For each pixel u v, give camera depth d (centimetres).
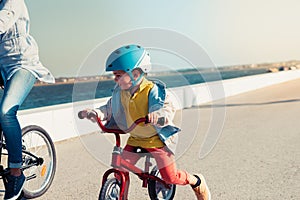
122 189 330
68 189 484
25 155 432
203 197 383
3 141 410
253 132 864
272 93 1983
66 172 563
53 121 791
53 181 518
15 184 398
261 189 461
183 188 471
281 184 477
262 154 645
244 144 732
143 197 447
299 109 1270
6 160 436
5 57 396
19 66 395
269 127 927
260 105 1431
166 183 360
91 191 475
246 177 512
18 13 387
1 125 387
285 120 1034
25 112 754
